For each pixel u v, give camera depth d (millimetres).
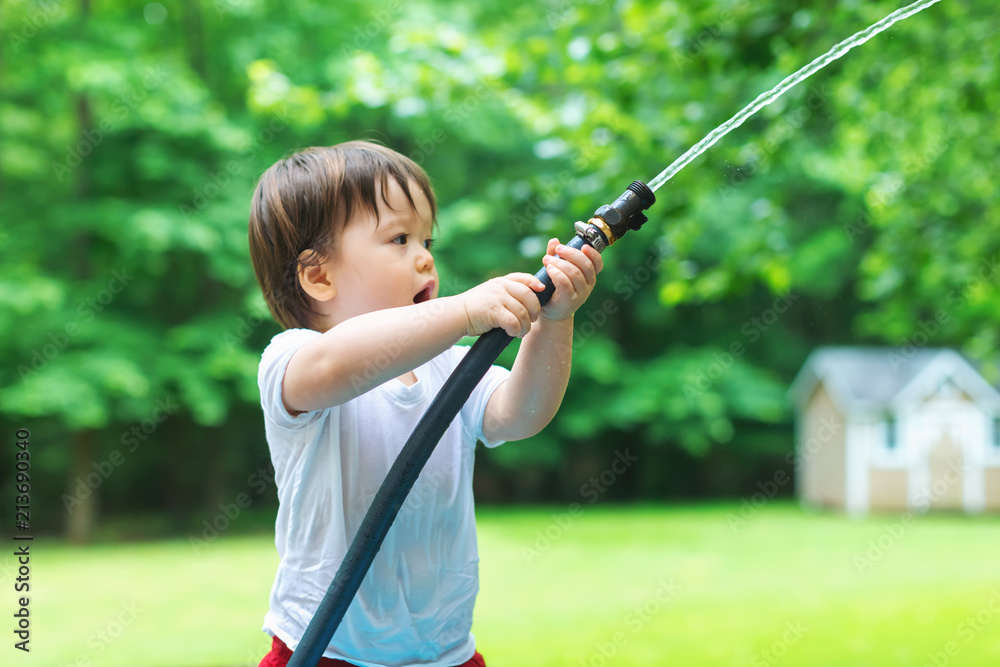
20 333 9727
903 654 4332
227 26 10547
